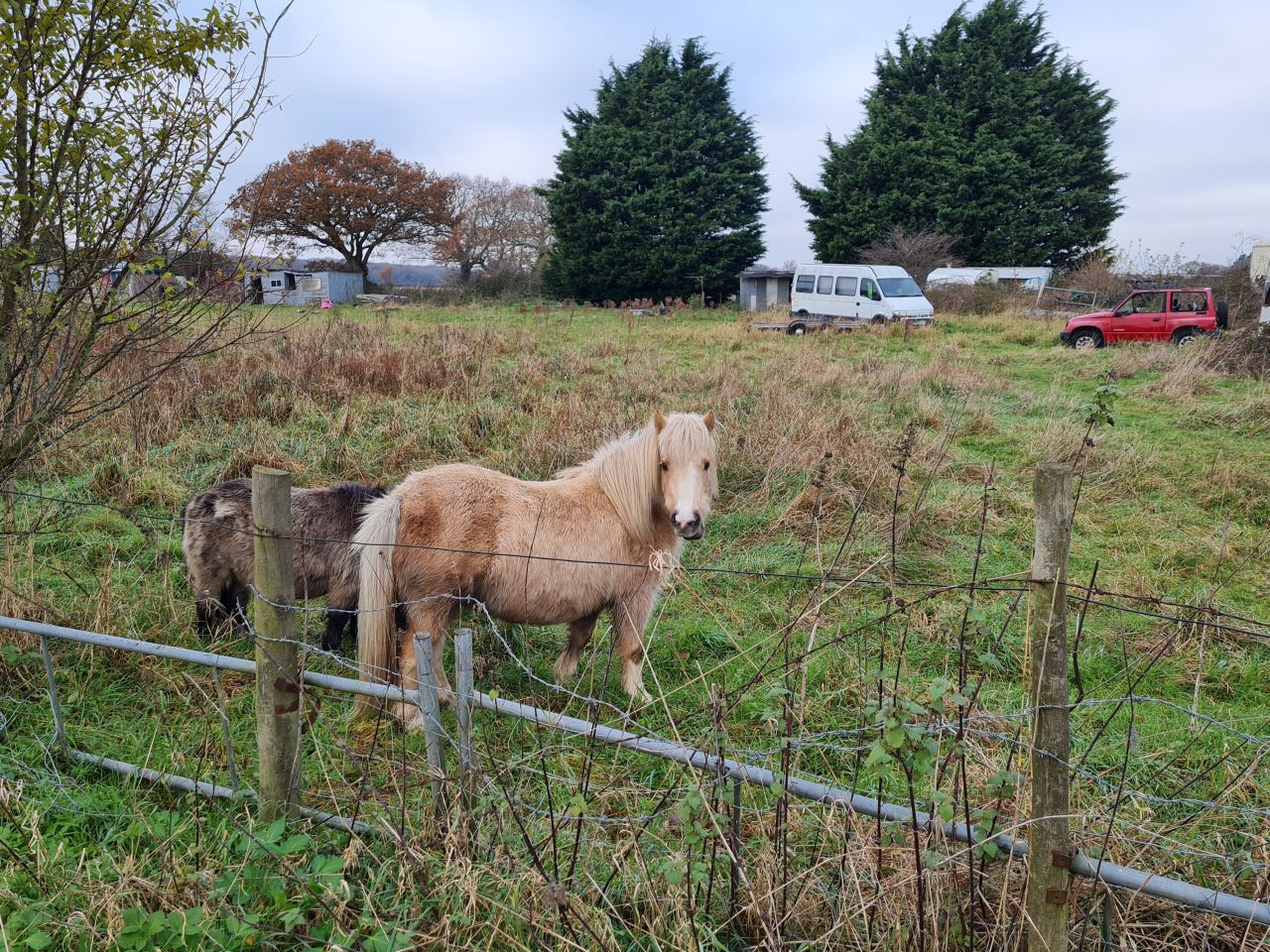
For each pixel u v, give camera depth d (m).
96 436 6.76
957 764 2.39
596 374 11.62
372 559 3.38
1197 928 2.29
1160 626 4.73
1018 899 2.21
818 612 2.75
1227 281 22.31
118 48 3.52
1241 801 3.05
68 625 4.12
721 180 34.22
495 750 3.35
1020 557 5.93
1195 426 9.37
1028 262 31.95
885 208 31.92
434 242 51.69
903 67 32.62
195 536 4.32
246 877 2.35
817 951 2.26
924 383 11.41
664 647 4.60
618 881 2.46
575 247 35.41
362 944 2.21
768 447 7.63
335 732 3.48
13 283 3.60
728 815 2.49
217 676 2.78
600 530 3.71
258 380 8.95
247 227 4.05
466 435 7.99
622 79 35.38
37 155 3.51
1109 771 3.34
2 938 2.12
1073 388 12.00
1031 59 32.72
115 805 2.87
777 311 25.03
